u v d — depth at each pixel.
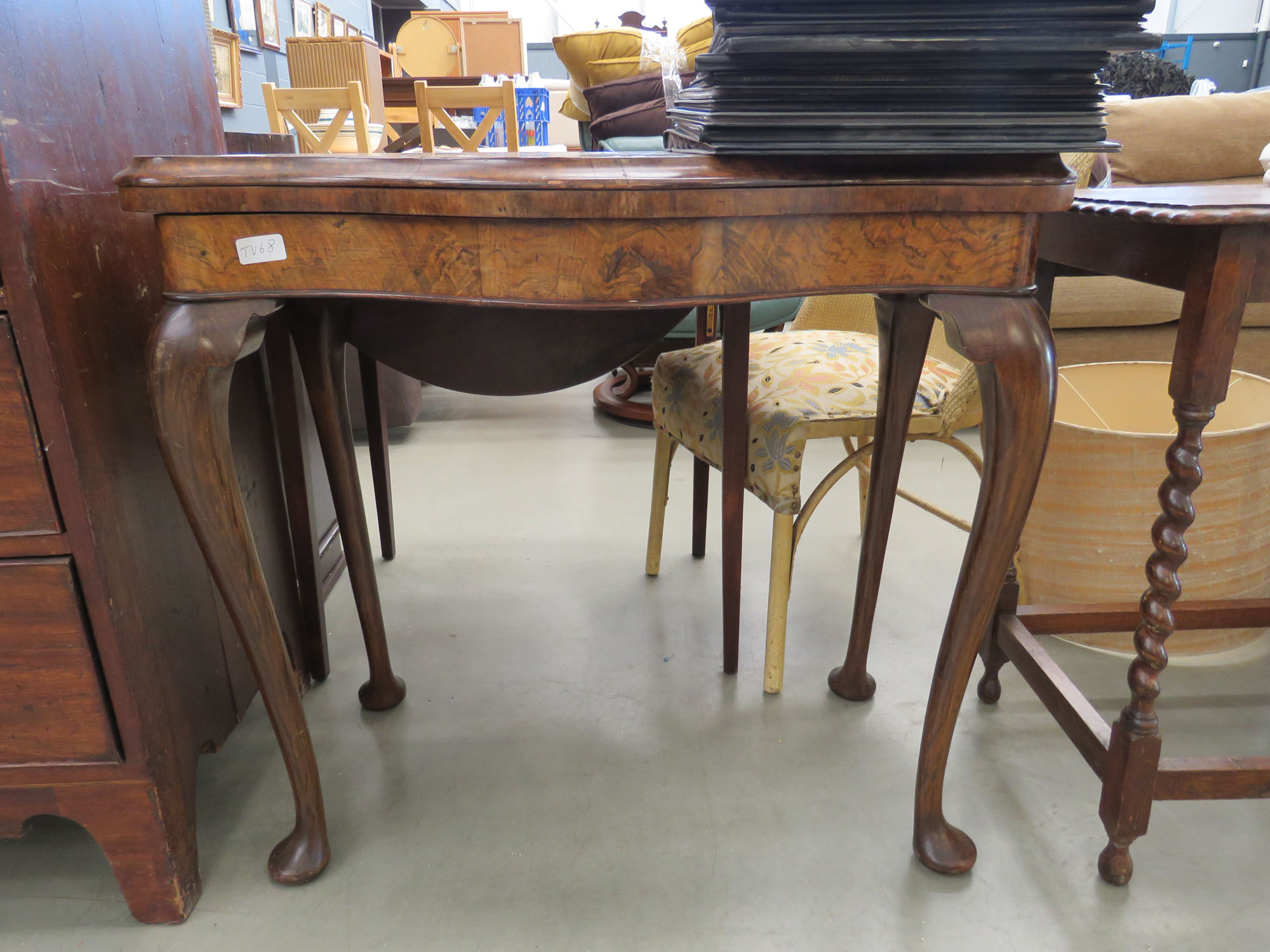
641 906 0.94
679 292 0.73
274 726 0.92
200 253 0.73
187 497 0.78
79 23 0.81
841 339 1.53
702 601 1.63
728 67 0.68
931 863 0.97
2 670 0.81
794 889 0.96
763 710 1.29
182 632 0.99
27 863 1.02
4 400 0.73
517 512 2.06
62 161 0.77
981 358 0.76
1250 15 8.65
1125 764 0.90
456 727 1.26
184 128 1.05
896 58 0.68
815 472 2.27
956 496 2.07
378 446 1.74
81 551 0.79
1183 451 0.84
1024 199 0.72
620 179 0.68
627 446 2.54
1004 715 1.27
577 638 1.50
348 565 1.23
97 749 0.85
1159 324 2.50
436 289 0.73
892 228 0.73
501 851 1.02
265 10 3.88
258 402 1.21
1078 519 1.38
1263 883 0.96
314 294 0.74
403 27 5.35
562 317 1.17
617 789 1.13
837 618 1.55
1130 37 0.65
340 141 2.51
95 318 0.81
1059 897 0.94
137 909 0.92
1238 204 0.74
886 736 1.23
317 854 0.98
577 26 8.59
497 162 0.70
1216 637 1.40
